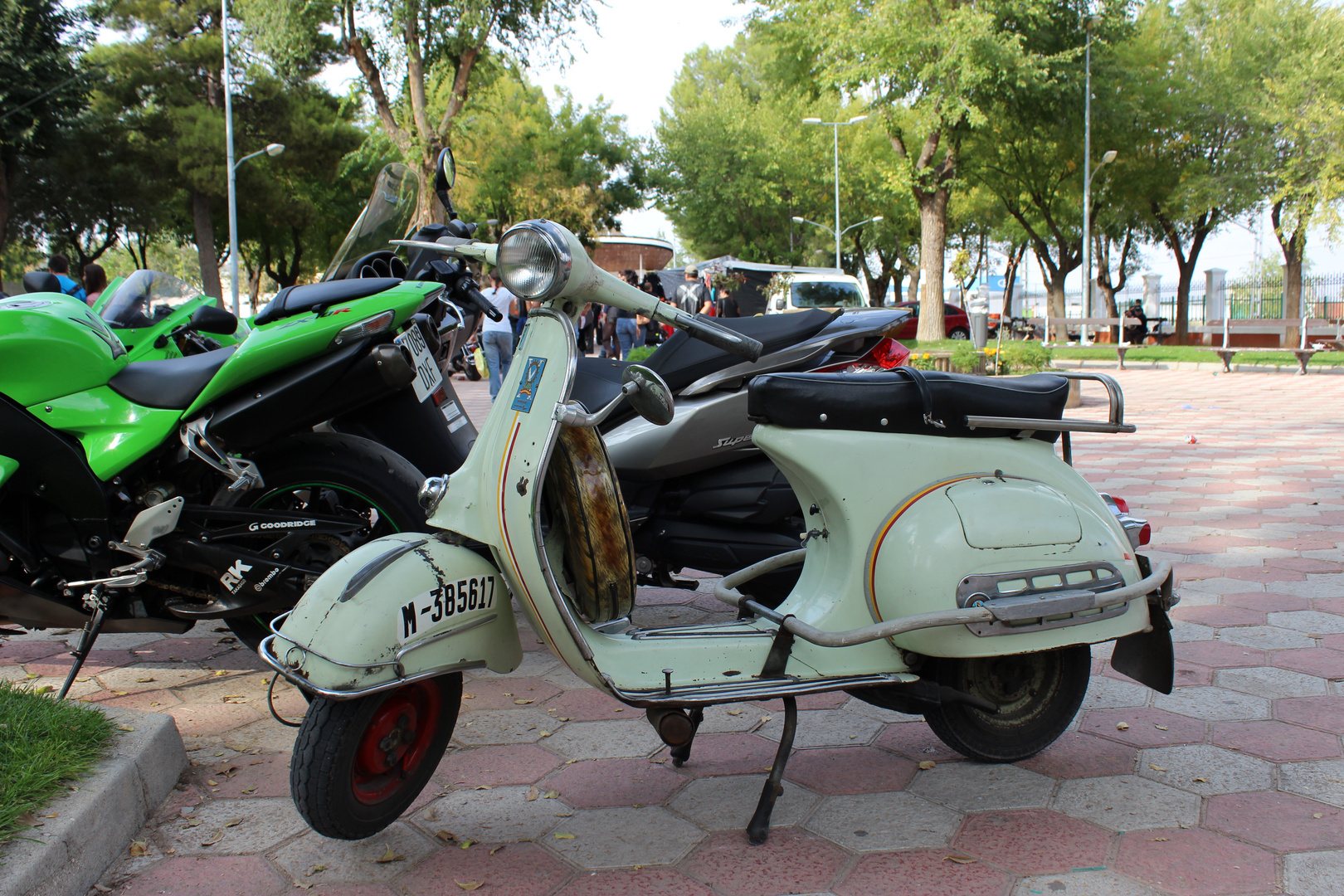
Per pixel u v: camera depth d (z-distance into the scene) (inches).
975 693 106.7
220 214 1386.6
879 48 930.7
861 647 99.5
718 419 141.4
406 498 128.4
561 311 94.2
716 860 91.7
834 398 98.3
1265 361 724.0
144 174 1182.3
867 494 98.5
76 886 85.0
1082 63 1025.5
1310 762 109.3
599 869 90.6
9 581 122.3
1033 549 98.0
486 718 127.6
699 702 91.6
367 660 83.7
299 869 91.0
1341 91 995.3
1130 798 102.1
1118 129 1114.7
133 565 120.3
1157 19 1194.6
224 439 123.1
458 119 908.6
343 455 129.0
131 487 124.1
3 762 91.5
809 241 1732.3
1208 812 98.8
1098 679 136.2
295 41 899.4
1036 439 107.6
